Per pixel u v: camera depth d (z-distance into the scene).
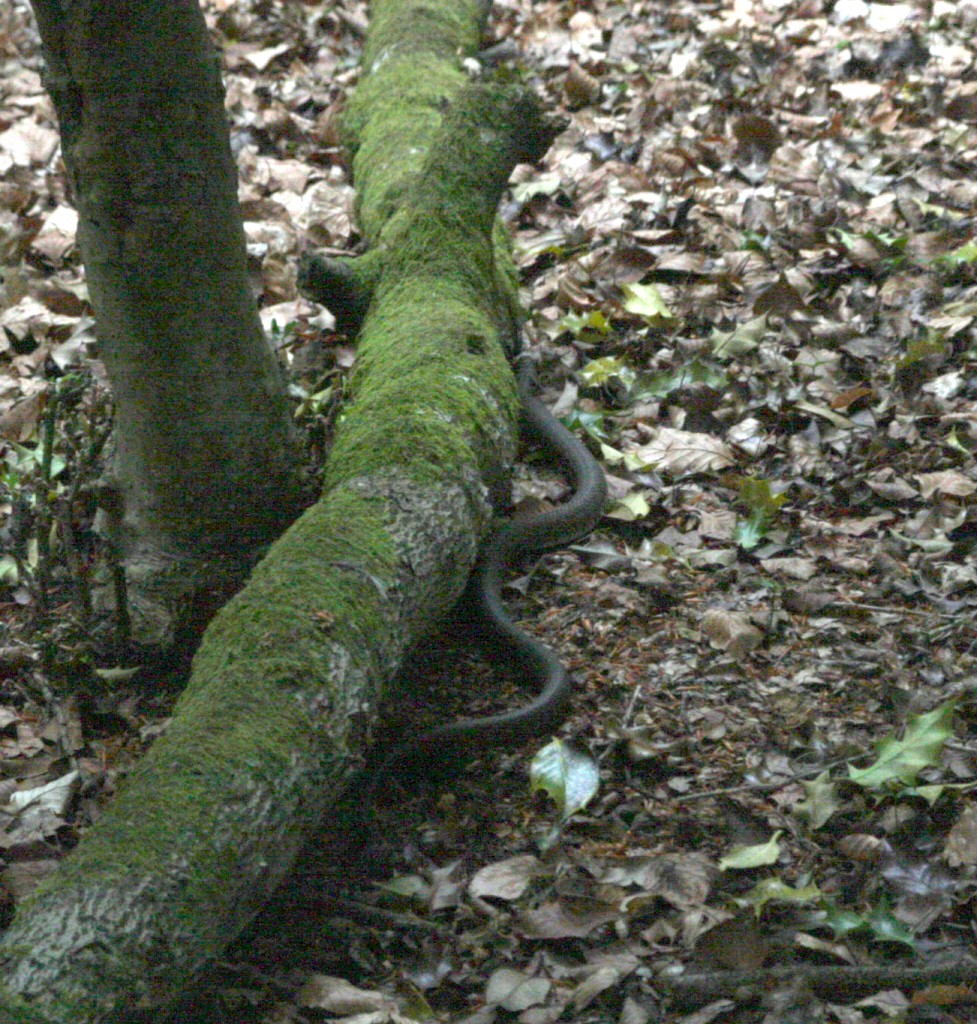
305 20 7.79
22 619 3.58
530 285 5.41
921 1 7.70
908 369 4.59
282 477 3.48
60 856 2.83
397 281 4.27
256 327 3.36
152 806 2.32
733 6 7.87
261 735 2.49
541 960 2.59
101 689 3.29
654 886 2.73
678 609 3.70
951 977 2.46
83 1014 2.03
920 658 3.47
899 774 2.92
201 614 3.40
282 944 2.61
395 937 2.65
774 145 6.18
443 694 3.40
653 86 6.96
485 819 2.99
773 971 2.48
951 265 5.18
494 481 3.62
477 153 4.50
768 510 4.01
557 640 3.59
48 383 4.47
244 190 5.96
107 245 3.12
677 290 5.21
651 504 4.15
